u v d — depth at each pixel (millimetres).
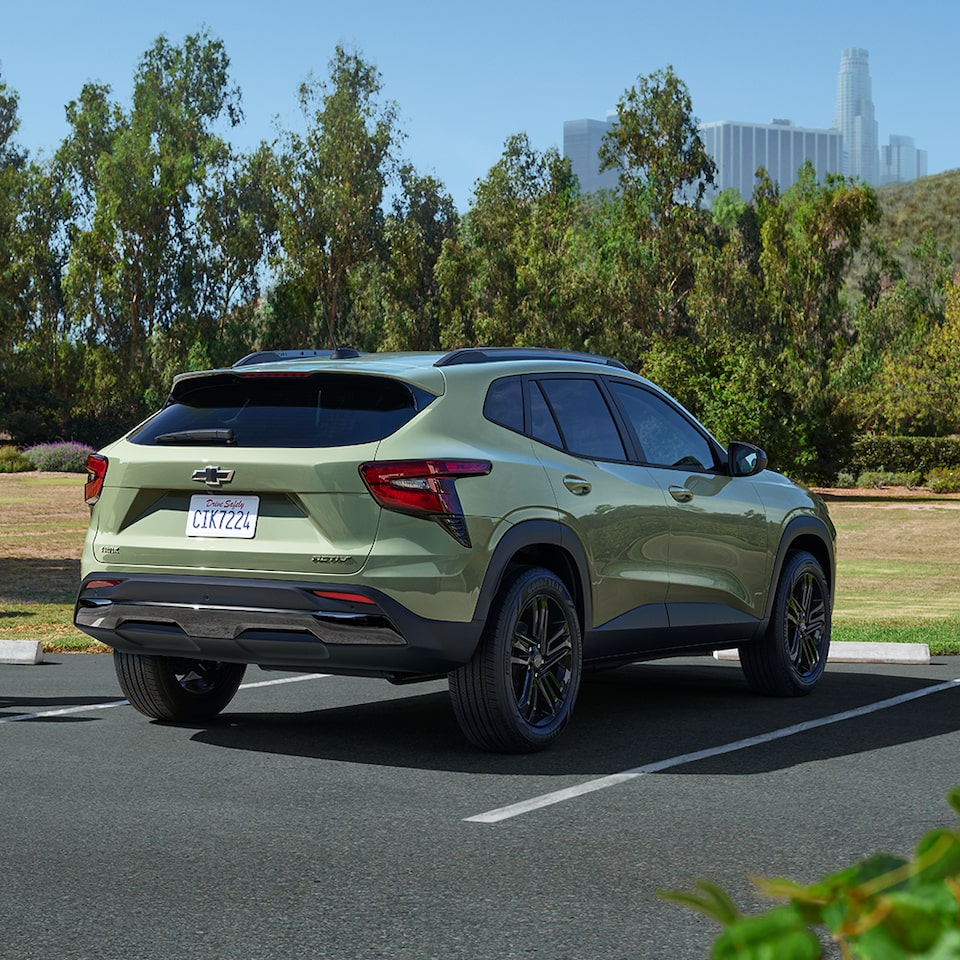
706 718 7707
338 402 6484
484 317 66688
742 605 8211
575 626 6797
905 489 57125
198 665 7449
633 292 67250
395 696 8508
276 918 3941
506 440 6695
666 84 72375
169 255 75500
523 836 4941
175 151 79562
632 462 7539
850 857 4656
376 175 71438
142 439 6723
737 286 58375
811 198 58312
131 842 4824
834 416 54062
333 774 6062
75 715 7684
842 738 7031
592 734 7164
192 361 71812
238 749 6664
